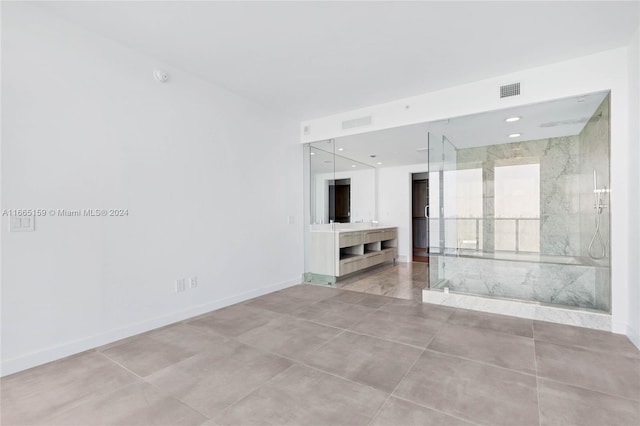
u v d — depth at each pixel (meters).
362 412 1.65
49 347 2.24
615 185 2.73
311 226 5.12
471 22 2.34
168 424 1.57
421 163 6.88
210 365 2.19
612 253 2.76
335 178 5.80
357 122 4.28
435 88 3.58
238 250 3.78
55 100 2.28
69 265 2.35
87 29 2.45
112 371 2.11
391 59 2.91
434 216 3.98
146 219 2.85
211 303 3.43
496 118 3.52
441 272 4.03
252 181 3.99
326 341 2.60
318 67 3.08
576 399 1.75
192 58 2.91
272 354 2.36
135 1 2.10
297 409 1.68
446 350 2.41
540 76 3.06
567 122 3.55
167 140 3.03
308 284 4.81
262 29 2.44
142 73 2.82
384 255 6.39
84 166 2.44
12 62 2.08
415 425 1.54
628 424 1.53
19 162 2.11
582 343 2.52
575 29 2.43
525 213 4.03
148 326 2.85
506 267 3.96
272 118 4.31
